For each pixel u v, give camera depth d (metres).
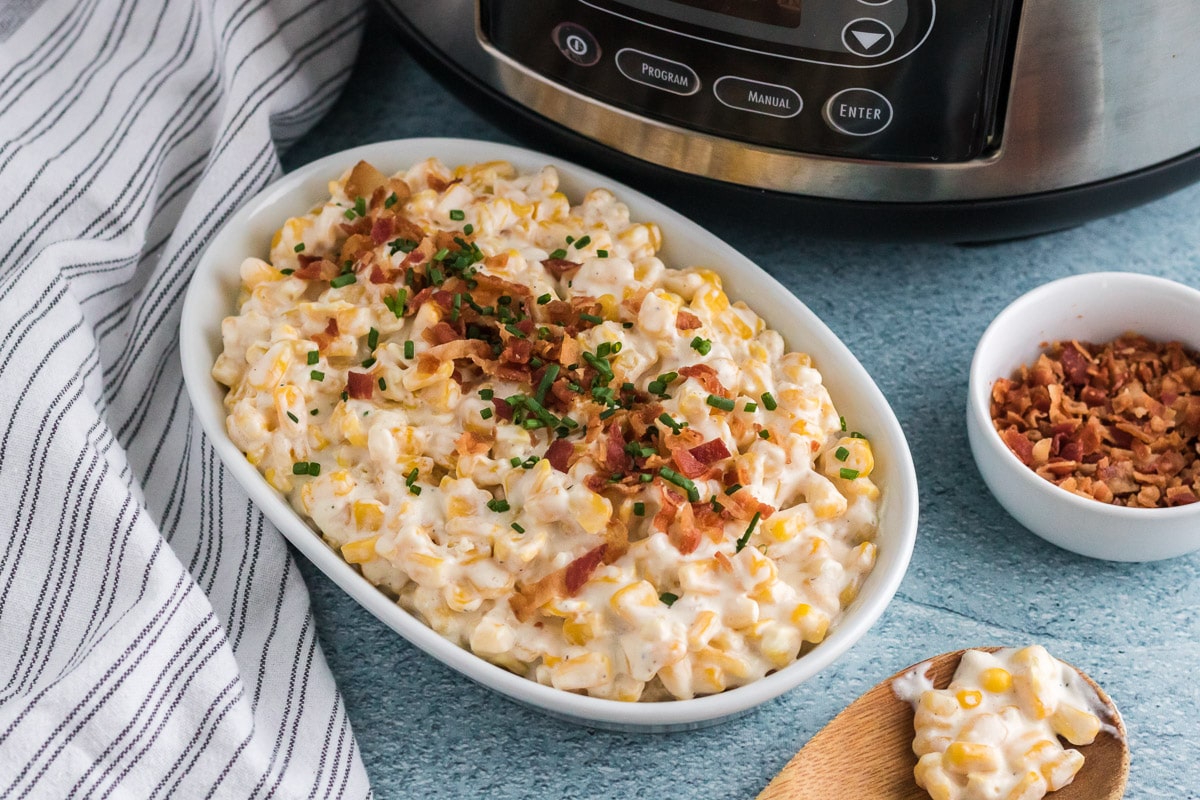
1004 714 0.51
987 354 0.56
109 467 0.54
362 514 0.52
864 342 0.61
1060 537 0.55
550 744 0.53
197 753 0.51
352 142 0.66
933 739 0.51
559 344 0.54
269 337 0.55
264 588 0.55
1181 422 0.56
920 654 0.54
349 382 0.53
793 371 0.55
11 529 0.54
